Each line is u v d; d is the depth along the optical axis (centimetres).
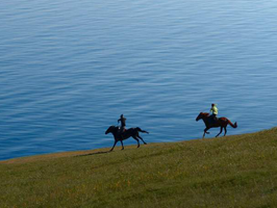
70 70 17850
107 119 11744
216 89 15162
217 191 1947
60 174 3183
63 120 11531
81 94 14225
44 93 14262
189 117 12031
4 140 9969
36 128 10806
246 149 2822
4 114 11919
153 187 2150
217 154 2872
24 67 18288
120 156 3503
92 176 2830
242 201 1748
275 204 1653
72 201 2188
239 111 12712
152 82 16050
